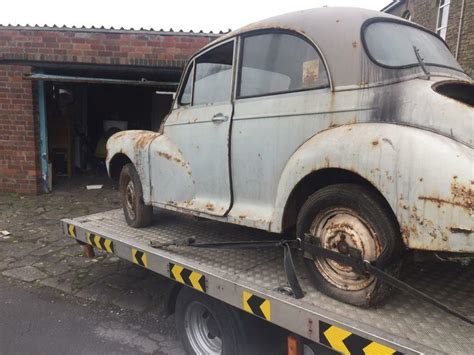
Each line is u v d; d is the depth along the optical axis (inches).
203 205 127.6
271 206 108.0
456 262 109.5
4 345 133.0
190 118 134.2
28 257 212.7
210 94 130.8
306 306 85.6
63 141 429.4
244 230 152.6
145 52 323.9
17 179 347.6
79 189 379.9
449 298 90.6
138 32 321.1
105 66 328.8
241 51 119.5
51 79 312.3
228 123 118.1
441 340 73.4
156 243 131.3
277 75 108.7
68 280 185.3
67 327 145.6
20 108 335.6
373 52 91.4
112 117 522.0
